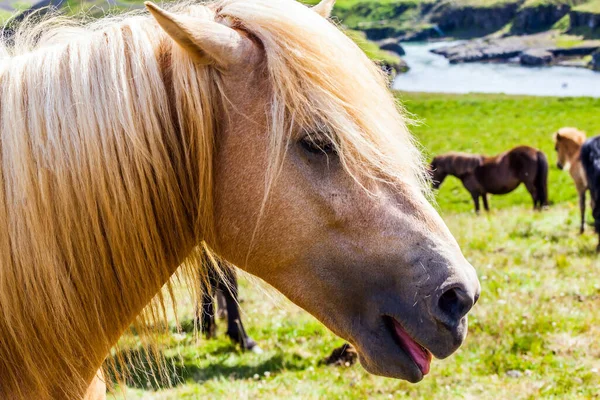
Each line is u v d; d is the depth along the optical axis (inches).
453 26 4109.3
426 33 3978.8
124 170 91.4
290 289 97.5
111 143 90.6
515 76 2795.3
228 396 241.0
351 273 93.6
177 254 101.1
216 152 94.8
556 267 417.1
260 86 92.7
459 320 91.0
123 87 91.2
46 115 90.1
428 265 91.0
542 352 270.2
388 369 94.3
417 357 95.3
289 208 92.1
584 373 247.3
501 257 446.9
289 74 89.7
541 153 788.0
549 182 955.3
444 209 935.0
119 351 105.9
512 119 1665.8
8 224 89.8
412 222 92.7
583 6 3666.3
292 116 89.5
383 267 92.4
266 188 91.1
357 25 4146.2
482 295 345.7
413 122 112.5
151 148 92.2
